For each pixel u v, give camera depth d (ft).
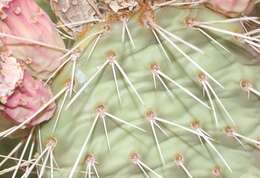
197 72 0.92
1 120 0.92
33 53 0.89
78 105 0.91
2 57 0.87
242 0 0.93
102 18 0.93
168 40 0.89
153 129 0.90
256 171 0.96
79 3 0.94
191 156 0.94
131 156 0.90
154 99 0.91
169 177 0.93
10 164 1.18
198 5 0.93
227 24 0.93
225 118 0.94
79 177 0.93
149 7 0.91
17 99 0.88
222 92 0.93
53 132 0.92
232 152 0.95
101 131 0.91
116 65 0.89
